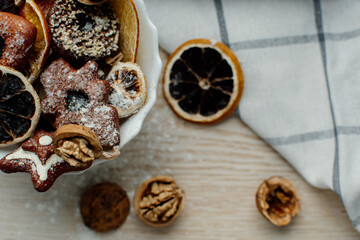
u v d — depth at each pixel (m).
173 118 0.46
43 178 0.35
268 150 0.46
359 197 0.45
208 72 0.45
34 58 0.36
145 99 0.37
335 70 0.46
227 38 0.45
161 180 0.44
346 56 0.45
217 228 0.46
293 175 0.46
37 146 0.35
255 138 0.46
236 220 0.46
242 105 0.45
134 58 0.37
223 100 0.45
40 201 0.45
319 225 0.47
